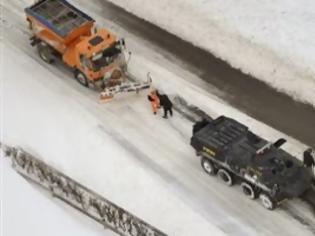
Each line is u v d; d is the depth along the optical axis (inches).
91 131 1815.9
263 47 1987.0
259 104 1847.9
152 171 1705.2
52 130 1829.5
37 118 1867.6
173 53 2014.0
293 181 1563.7
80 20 1931.6
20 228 1585.9
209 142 1643.7
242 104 1854.1
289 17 2062.0
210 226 1574.8
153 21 2113.7
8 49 2078.0
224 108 1846.7
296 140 1748.3
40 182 1686.8
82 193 1596.9
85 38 1888.5
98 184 1684.3
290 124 1790.1
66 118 1859.0
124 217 1530.5
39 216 1612.9
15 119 1871.3
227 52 1994.3
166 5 2134.6
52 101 1911.9
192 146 1685.5
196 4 2121.1
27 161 1683.1
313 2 2095.2
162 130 1804.9
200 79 1931.6
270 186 1555.1
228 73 1941.4
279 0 2111.2
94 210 1592.0
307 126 1781.5
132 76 1950.1
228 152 1622.8
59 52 1964.8
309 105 1831.9
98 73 1877.5
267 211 1598.2
